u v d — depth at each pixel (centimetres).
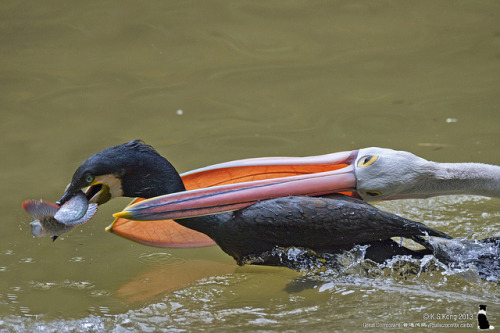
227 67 1559
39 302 806
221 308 785
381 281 823
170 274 884
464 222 992
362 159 821
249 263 856
